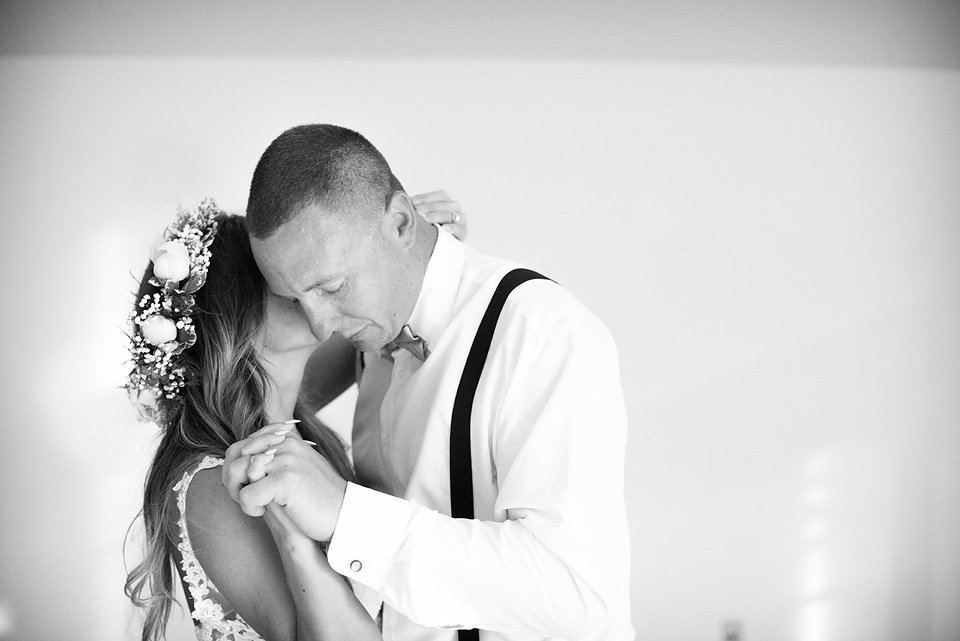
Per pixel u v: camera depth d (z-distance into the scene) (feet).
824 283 11.27
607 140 10.86
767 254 11.18
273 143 5.17
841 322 11.32
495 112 10.71
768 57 10.98
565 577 4.83
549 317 5.40
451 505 5.61
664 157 10.95
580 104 10.79
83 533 10.53
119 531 10.55
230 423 5.28
